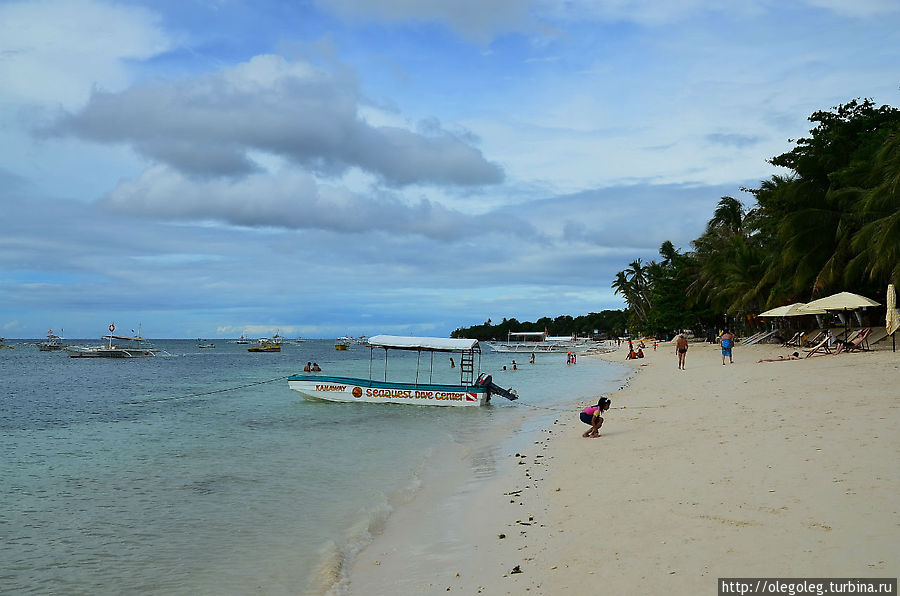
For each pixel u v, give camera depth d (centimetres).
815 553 583
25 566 831
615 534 738
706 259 7156
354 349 17012
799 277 3959
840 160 3862
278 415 2516
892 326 2681
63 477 1388
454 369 6250
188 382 4816
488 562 727
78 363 8662
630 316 13900
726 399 1806
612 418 1777
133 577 786
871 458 873
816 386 1772
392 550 834
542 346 11531
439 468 1388
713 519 725
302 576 762
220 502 1133
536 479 1135
